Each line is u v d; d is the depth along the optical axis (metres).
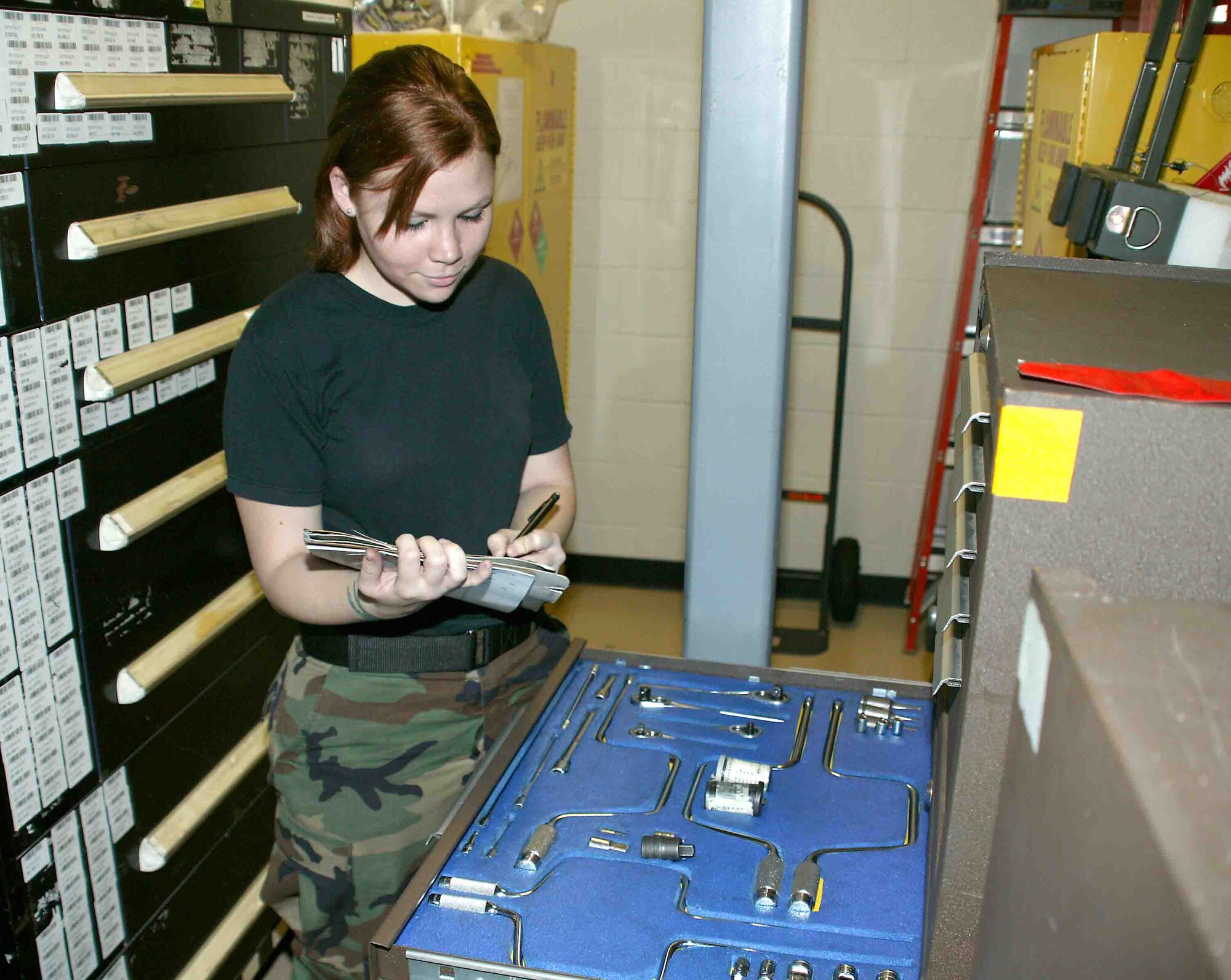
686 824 1.07
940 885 0.81
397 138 1.06
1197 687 0.50
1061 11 3.00
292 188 1.74
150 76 1.35
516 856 1.02
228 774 1.69
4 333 1.16
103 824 1.42
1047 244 2.10
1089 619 0.56
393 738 1.36
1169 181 1.51
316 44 1.79
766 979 0.87
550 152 3.05
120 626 1.41
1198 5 1.32
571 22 3.44
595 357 3.76
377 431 1.29
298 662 1.41
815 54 3.36
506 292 1.40
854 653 3.53
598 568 3.99
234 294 1.60
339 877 1.36
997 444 0.68
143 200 1.37
